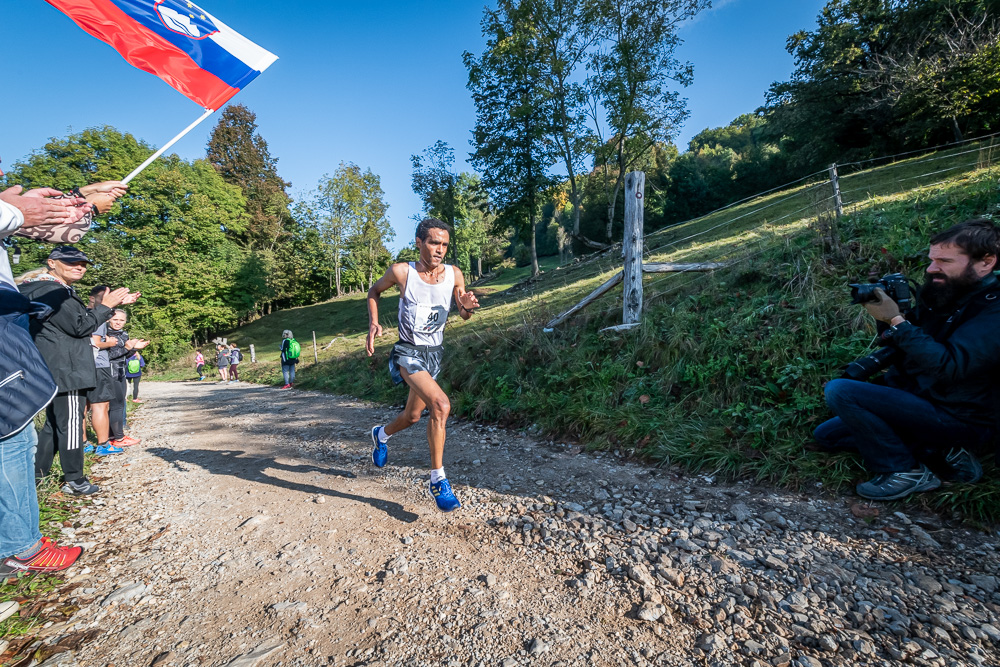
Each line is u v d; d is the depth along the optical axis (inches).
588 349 205.8
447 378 245.9
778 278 190.4
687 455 128.3
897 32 784.3
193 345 1460.4
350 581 84.0
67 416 130.2
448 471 140.1
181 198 1401.3
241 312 1483.8
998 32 557.3
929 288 89.7
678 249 413.7
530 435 172.1
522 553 91.1
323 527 107.2
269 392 401.7
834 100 908.6
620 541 93.1
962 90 550.9
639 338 194.5
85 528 111.6
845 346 139.3
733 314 179.3
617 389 176.4
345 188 1781.5
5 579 83.4
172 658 65.6
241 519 114.4
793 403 132.0
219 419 267.9
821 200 237.1
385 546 96.4
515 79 936.3
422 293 110.4
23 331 79.5
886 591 72.8
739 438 130.2
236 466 161.5
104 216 1255.5
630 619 70.3
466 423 197.5
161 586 85.5
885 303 89.4
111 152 1229.7
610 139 990.4
